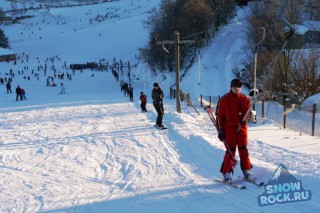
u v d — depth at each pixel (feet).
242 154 20.45
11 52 350.64
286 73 86.02
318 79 85.10
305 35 139.23
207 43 172.14
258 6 180.65
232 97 20.22
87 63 295.28
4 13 641.81
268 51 112.16
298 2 141.08
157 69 177.99
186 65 161.68
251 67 107.96
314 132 43.19
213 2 194.29
